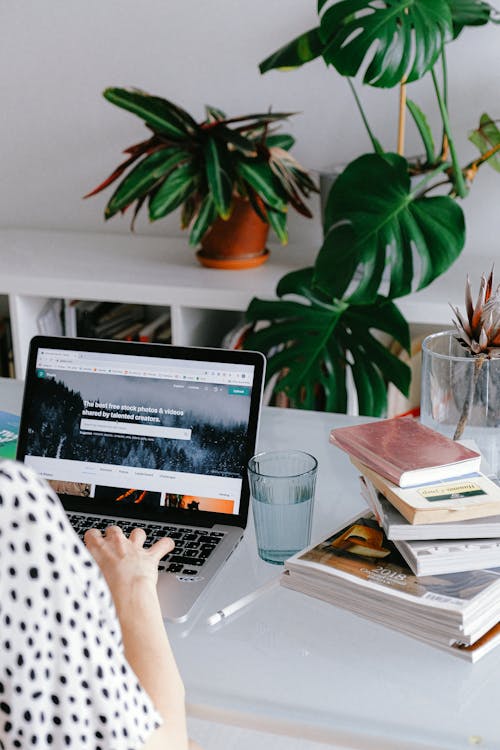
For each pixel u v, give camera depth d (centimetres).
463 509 102
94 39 251
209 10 240
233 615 103
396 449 112
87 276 236
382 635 99
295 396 217
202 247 244
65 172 271
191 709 89
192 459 124
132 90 214
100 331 256
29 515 60
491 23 224
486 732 84
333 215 197
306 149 249
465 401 123
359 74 237
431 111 236
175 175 219
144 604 89
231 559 116
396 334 210
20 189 276
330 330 216
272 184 219
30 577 60
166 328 256
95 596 64
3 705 60
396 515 105
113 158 265
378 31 188
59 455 129
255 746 171
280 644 98
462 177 205
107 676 63
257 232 239
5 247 263
